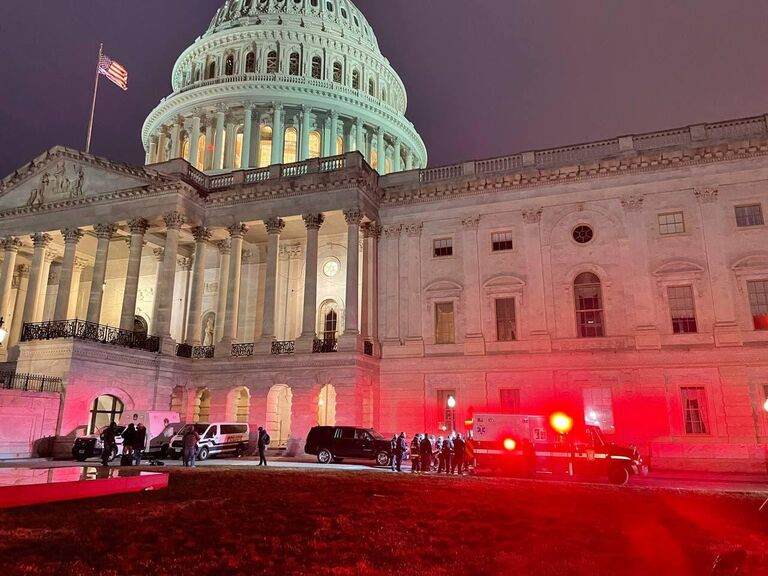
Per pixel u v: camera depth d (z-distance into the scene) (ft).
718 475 93.50
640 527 41.81
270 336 130.82
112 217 140.77
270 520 42.80
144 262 172.55
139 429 93.20
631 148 123.34
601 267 120.16
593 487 67.26
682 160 118.11
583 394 115.24
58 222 146.10
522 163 131.23
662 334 113.19
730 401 106.11
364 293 132.16
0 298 146.41
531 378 119.03
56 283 171.42
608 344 115.96
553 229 125.29
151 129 230.68
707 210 115.44
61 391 108.99
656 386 110.93
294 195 136.26
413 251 135.03
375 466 100.17
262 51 224.33
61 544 33.94
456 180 133.28
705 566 30.91
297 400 122.62
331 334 149.07
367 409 124.36
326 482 67.46
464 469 94.48
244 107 212.64
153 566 29.86
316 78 225.56
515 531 39.93
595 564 30.94
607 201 122.72
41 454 104.06
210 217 143.23
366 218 134.82
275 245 135.64
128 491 57.06
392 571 29.40
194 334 137.49
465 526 41.24
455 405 123.24
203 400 144.97
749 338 108.27
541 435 84.02
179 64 241.35
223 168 206.28
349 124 222.48
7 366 131.54
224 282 149.28
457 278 130.21
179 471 78.33
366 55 238.68
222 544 35.09
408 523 42.09
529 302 123.03
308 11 240.53
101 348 115.55
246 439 116.67
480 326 125.39
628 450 79.05
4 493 45.93
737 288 111.04
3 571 28.22
